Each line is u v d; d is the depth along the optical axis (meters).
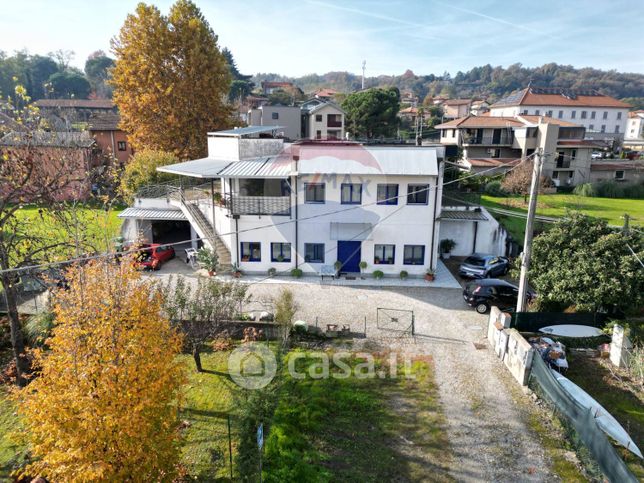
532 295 23.83
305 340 20.23
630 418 15.26
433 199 26.92
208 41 44.81
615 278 19.33
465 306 24.25
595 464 12.53
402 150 27.94
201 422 14.60
